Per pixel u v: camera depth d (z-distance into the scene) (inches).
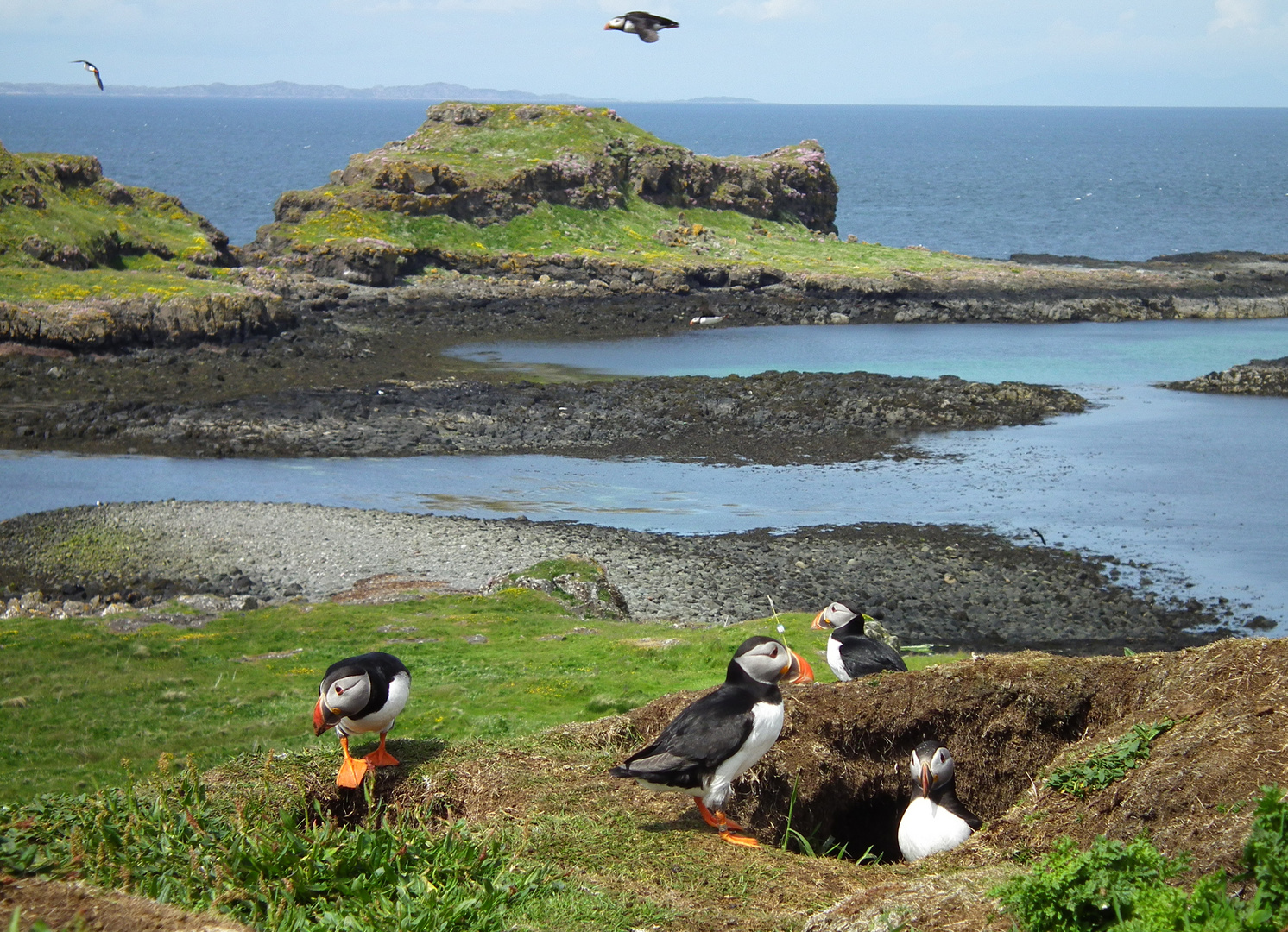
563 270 3353.8
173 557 1343.5
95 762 644.7
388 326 2805.1
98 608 1185.4
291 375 2295.8
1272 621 1165.1
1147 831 342.3
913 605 1217.4
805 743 493.4
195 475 1712.6
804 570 1317.7
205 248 3026.6
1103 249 4918.8
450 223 3449.8
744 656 405.1
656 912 338.0
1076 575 1300.4
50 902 256.5
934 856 376.8
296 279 3014.3
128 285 2508.6
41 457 1787.6
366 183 3486.7
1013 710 491.8
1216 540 1423.5
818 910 343.0
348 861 348.2
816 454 1849.2
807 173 4328.3
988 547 1397.6
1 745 679.1
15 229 2642.7
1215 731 367.6
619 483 1702.8
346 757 448.1
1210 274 3690.9
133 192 3179.1
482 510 1576.0
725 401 2108.8
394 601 1146.7
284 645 967.0
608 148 3890.3
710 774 395.5
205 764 619.8
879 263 3686.0
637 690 751.7
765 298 3321.9
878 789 496.4
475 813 432.1
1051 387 2241.6
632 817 419.2
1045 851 358.6
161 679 844.0
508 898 337.4
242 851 345.1
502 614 1077.8
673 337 2888.8
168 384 2182.6
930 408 2073.1
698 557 1362.0
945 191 7559.1
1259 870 262.5
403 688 434.6
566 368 2485.2
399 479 1717.5
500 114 4055.1
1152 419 2058.3
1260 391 2273.6
